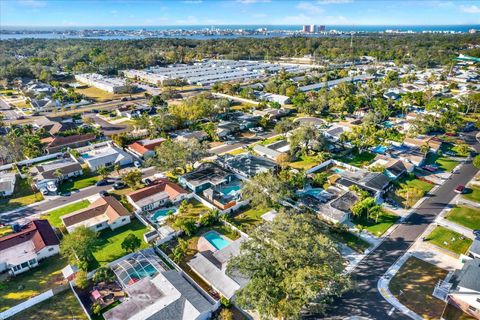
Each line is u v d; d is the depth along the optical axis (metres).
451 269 55.66
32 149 101.75
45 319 46.88
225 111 142.62
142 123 121.00
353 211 69.31
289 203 75.19
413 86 183.00
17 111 151.88
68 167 89.56
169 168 87.00
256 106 153.75
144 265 55.66
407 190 77.56
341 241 63.38
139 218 71.44
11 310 47.31
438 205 74.88
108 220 67.94
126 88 183.38
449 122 123.88
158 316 44.50
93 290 52.09
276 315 43.38
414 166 92.81
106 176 89.44
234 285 50.81
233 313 48.12
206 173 87.69
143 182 86.12
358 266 56.88
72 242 55.50
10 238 60.41
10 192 80.62
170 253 61.03
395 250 60.69
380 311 47.94
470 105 143.75
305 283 40.06
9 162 97.19
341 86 169.75
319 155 97.50
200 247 62.09
